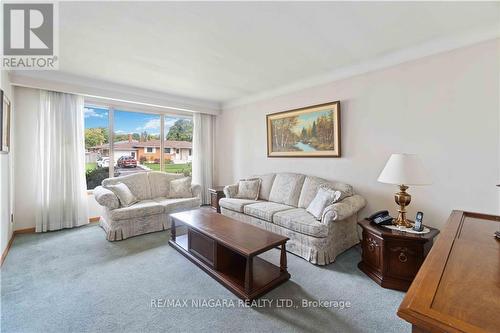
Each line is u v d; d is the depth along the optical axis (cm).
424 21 208
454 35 229
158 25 212
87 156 406
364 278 222
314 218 272
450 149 238
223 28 217
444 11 194
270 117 419
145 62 296
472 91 225
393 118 276
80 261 253
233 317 169
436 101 245
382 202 288
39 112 341
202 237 246
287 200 353
